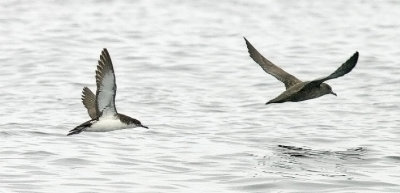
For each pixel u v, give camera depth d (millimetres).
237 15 44469
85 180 14812
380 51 32688
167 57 31188
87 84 25797
